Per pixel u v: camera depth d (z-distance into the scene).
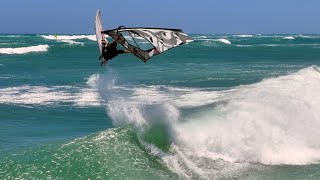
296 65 38.09
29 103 18.36
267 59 47.59
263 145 11.45
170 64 38.91
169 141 11.13
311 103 14.80
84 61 42.22
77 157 9.23
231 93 19.30
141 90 21.86
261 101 14.19
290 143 11.70
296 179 9.68
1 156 9.66
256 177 9.74
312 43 118.81
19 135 13.01
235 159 10.80
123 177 8.70
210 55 55.12
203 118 12.83
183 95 19.88
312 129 12.59
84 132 13.67
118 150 9.83
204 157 10.68
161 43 8.35
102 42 8.99
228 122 12.37
